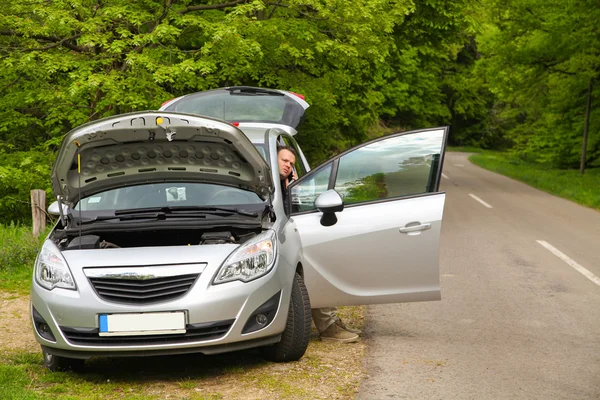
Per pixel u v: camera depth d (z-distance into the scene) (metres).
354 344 6.48
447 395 5.09
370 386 5.26
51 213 6.18
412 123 58.31
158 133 5.37
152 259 5.30
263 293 5.38
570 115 37.00
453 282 9.48
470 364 5.88
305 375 5.49
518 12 29.80
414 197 6.32
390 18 15.97
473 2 26.22
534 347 6.43
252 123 8.28
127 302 5.20
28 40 15.69
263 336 5.41
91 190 5.95
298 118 9.74
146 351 5.21
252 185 5.95
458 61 67.12
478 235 14.24
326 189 6.41
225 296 5.24
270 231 5.66
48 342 5.31
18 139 19.69
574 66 30.61
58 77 16.80
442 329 7.07
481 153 68.62
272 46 15.80
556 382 5.43
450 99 68.38
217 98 9.96
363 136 27.98
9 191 18.08
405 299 6.32
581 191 25.03
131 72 14.62
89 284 5.23
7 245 10.84
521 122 71.06
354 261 6.25
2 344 6.54
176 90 16.77
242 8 13.95
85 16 14.59
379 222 6.25
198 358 6.03
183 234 6.18
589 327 7.19
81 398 4.89
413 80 46.03
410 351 6.26
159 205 6.12
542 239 13.70
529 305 8.16
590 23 28.81
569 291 8.95
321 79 17.39
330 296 6.30
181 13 15.81
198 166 5.77
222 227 5.74
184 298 5.18
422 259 6.23
